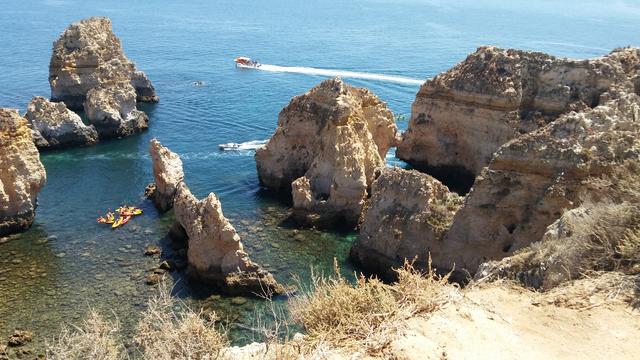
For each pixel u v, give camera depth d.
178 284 33.22
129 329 27.59
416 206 34.41
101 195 46.91
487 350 10.74
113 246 37.84
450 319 11.65
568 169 28.19
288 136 48.44
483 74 49.66
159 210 44.06
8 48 119.50
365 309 11.85
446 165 53.12
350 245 39.53
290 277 34.47
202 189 48.56
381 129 53.38
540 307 12.59
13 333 27.95
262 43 144.62
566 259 14.53
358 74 103.94
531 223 29.50
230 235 32.44
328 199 42.81
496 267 16.20
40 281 33.28
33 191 41.47
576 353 10.88
